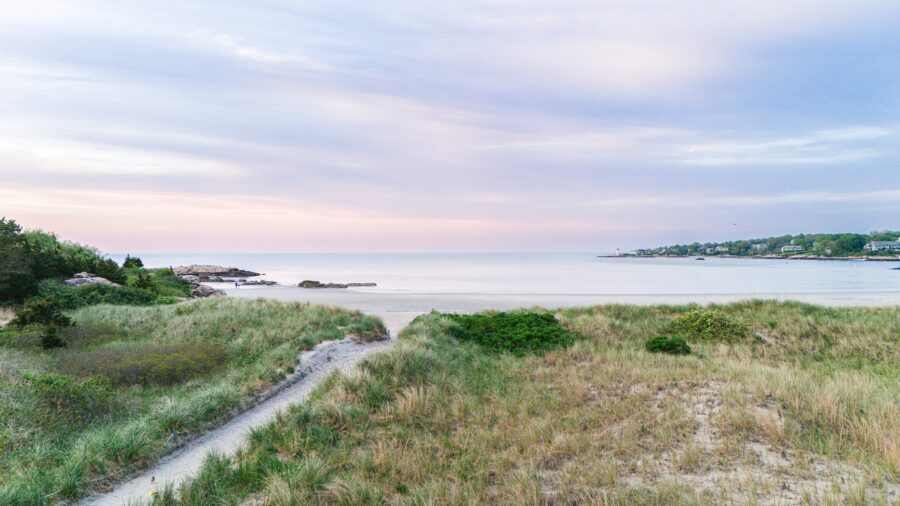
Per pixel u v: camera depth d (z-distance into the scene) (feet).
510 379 40.40
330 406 31.78
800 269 375.25
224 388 37.37
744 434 24.86
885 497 17.71
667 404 29.89
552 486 20.92
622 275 284.00
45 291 84.58
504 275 286.66
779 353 56.49
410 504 19.88
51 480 22.31
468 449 25.75
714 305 78.74
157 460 27.04
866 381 36.11
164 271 151.74
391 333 73.41
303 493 20.93
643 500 18.67
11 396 31.07
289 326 64.95
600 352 49.42
